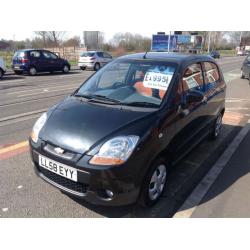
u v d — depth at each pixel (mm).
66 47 40094
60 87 13445
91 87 4387
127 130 3238
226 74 21141
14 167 4484
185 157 4836
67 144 3217
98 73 4664
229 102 10391
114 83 4309
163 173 3766
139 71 4258
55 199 3674
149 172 3404
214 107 5422
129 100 3877
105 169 3018
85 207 3547
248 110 9055
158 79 4051
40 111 8242
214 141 5969
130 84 4184
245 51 69125
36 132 3611
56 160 3244
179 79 4051
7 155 4930
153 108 3668
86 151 3104
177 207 3662
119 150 3080
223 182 4336
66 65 21328
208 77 5230
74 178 3141
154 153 3381
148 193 3475
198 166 4836
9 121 7082
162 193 3826
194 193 4004
